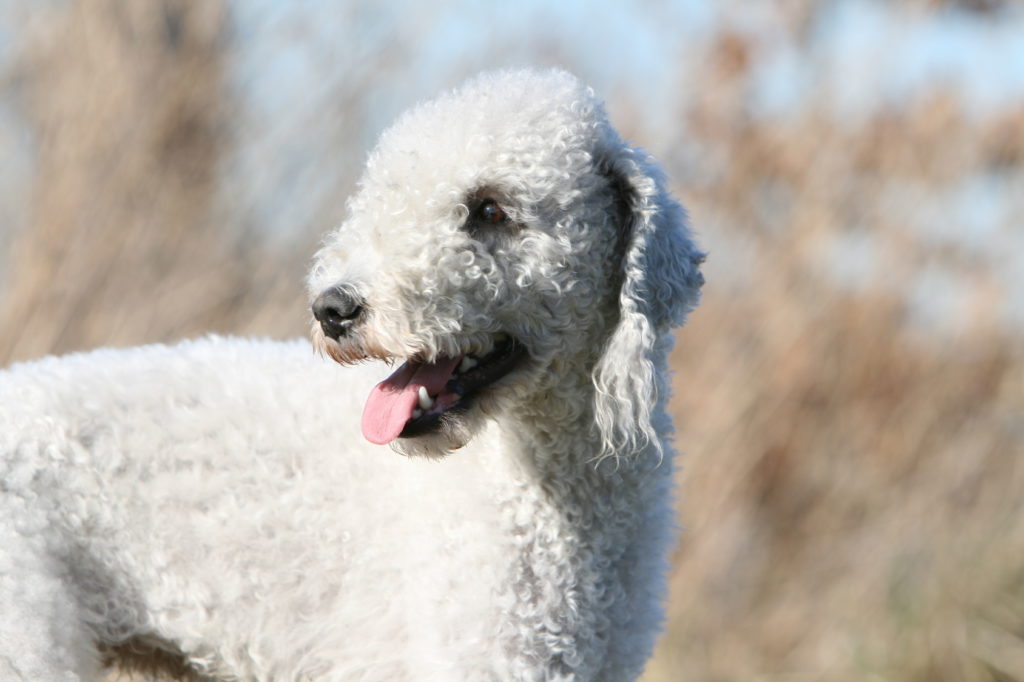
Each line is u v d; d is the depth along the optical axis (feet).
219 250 34.63
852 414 34.99
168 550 16.44
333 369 17.53
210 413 16.84
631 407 15.52
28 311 32.09
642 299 15.74
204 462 16.62
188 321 33.24
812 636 34.24
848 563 35.09
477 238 15.69
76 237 33.14
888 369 34.88
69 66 34.71
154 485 16.46
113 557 16.38
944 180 34.60
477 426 15.58
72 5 35.06
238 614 16.56
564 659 16.16
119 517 16.35
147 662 17.43
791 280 34.83
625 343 15.58
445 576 15.78
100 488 16.30
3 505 15.84
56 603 15.72
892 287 34.76
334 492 16.62
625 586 16.79
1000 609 33.12
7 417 16.35
